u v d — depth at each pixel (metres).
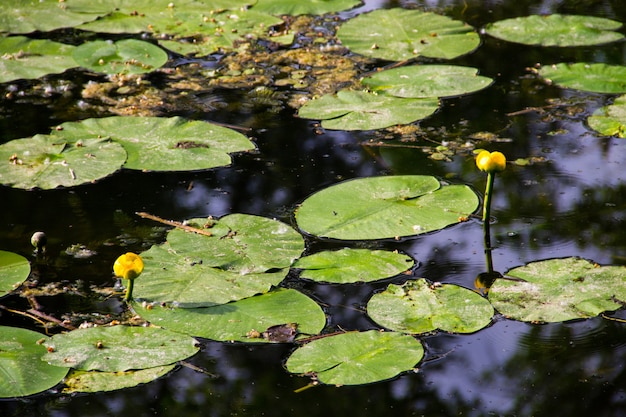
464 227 5.77
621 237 5.64
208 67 8.76
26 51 8.92
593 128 7.32
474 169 6.63
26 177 6.29
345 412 4.15
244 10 10.26
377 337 4.56
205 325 4.64
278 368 4.44
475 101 7.91
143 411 4.17
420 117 7.43
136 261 4.74
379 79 8.27
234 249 5.35
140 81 8.34
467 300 4.88
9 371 4.25
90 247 5.58
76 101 7.92
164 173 6.62
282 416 4.14
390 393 4.28
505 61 8.86
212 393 4.28
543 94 8.06
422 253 5.47
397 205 5.90
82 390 4.16
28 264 5.32
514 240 5.63
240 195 6.27
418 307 4.82
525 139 7.16
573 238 5.64
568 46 9.27
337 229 5.64
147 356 4.40
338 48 9.23
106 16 10.00
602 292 4.88
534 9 10.48
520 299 4.87
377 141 7.14
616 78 8.27
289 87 8.25
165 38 9.45
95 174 6.33
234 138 7.00
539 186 6.37
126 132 7.04
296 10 10.28
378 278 5.09
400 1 10.82
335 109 7.64
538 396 4.27
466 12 10.38
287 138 7.21
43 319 4.80
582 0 10.81
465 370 4.44
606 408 4.18
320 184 6.43
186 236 5.51
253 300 4.88
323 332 4.68
